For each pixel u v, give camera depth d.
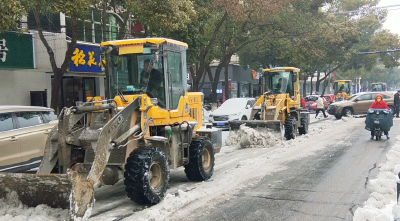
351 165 9.80
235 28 22.03
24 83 17.64
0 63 15.23
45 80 18.72
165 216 5.98
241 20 20.06
